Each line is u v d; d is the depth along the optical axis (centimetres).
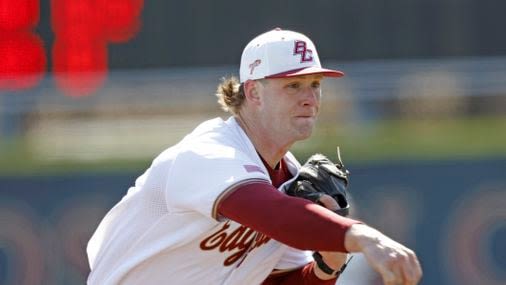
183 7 2708
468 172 2570
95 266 1184
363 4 2731
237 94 1138
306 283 1241
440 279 2508
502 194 2539
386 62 2723
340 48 2727
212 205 997
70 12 2692
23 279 2483
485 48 2747
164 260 1134
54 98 2678
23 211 2534
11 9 2681
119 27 2705
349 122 2655
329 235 913
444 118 2664
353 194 2572
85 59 2695
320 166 1170
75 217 2542
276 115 1111
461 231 2530
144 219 1128
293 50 1108
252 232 1120
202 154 1033
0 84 2670
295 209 944
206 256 1126
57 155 2597
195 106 2692
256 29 2714
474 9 2761
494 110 2678
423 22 2742
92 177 2581
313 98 1113
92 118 2669
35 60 2686
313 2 2722
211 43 2708
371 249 881
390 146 2603
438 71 2711
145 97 2689
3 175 2548
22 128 2655
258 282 1183
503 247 2512
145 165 2620
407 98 2689
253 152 1113
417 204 2553
